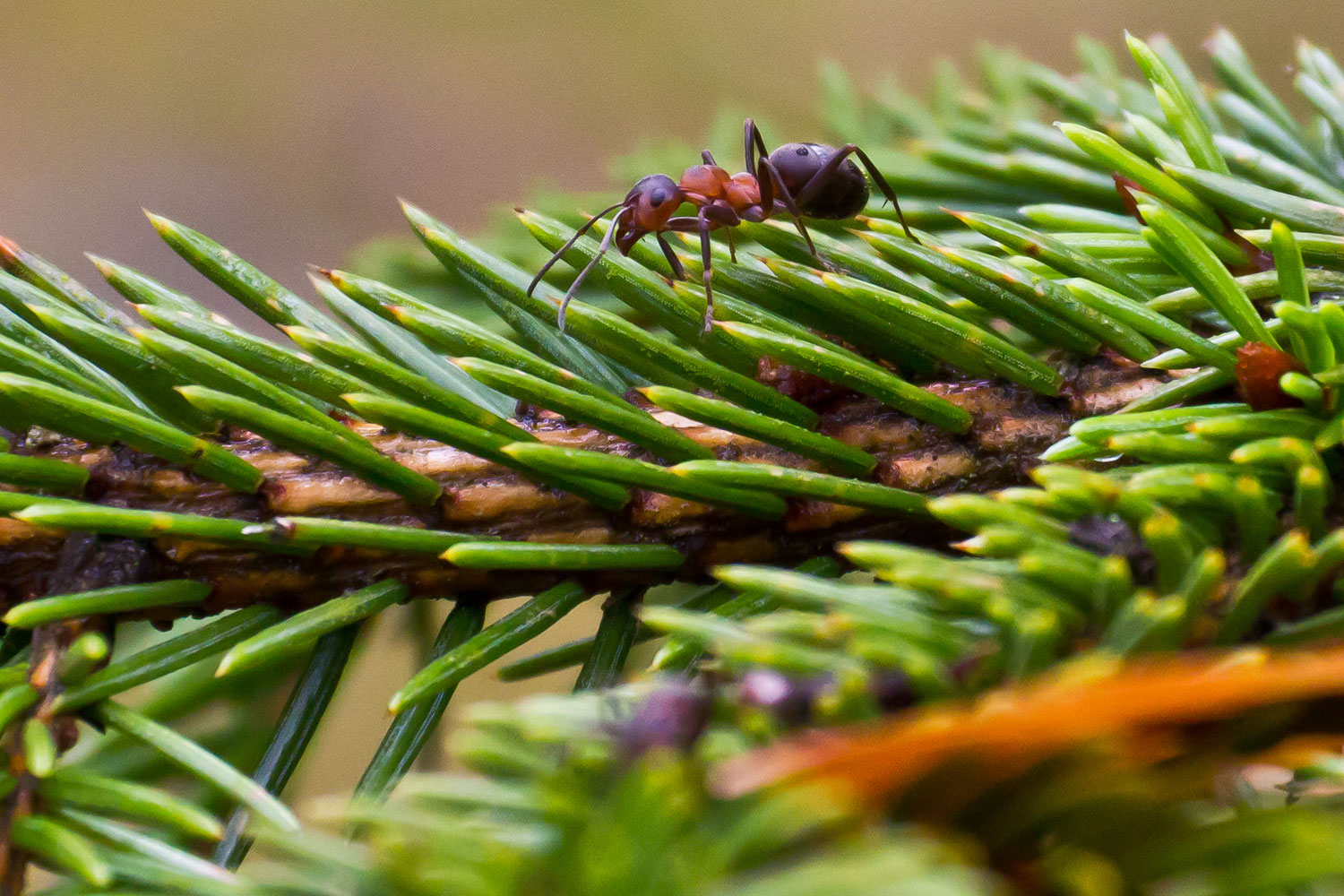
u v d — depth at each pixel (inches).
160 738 5.1
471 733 4.8
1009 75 6.8
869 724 4.8
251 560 5.4
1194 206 5.6
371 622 6.2
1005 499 5.1
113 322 5.6
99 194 14.0
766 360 5.6
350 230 14.2
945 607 5.0
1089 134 5.6
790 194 6.8
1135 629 4.9
